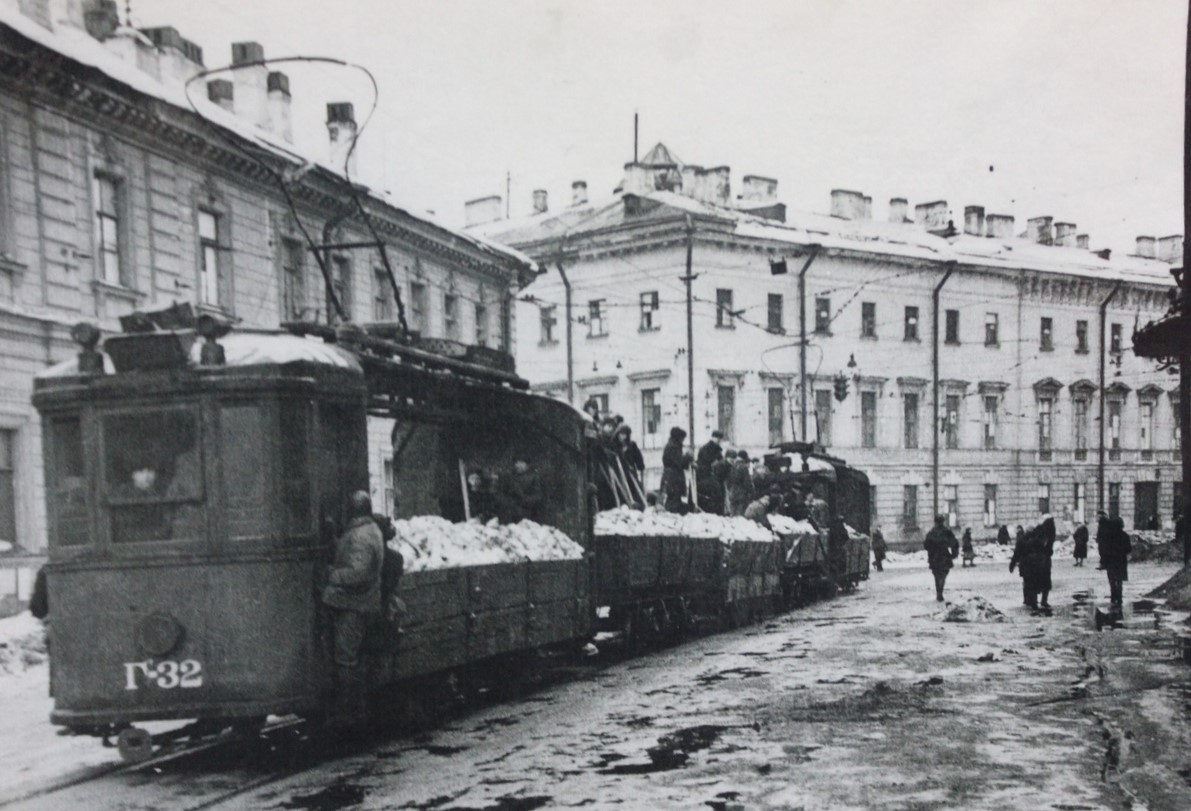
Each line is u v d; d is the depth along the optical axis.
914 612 22.17
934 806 7.24
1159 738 9.38
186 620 8.35
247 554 8.37
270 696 8.29
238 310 23.64
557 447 13.98
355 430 9.29
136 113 20.30
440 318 32.72
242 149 23.08
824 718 10.48
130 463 8.53
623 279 48.22
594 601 14.12
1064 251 64.62
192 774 8.52
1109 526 22.20
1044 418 58.72
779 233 49.50
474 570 10.98
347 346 9.84
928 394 54.34
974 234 63.56
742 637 18.25
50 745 9.64
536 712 11.20
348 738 9.59
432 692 10.46
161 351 8.54
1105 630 17.88
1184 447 23.22
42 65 18.02
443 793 7.77
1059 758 8.62
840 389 44.59
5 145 17.75
